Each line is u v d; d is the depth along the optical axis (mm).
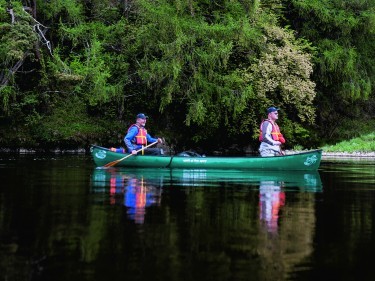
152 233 4875
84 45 21969
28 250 4262
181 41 20328
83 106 23453
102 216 5695
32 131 21766
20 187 8391
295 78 23375
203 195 7547
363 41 27375
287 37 23781
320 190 8391
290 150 25109
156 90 22531
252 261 4000
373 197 7469
